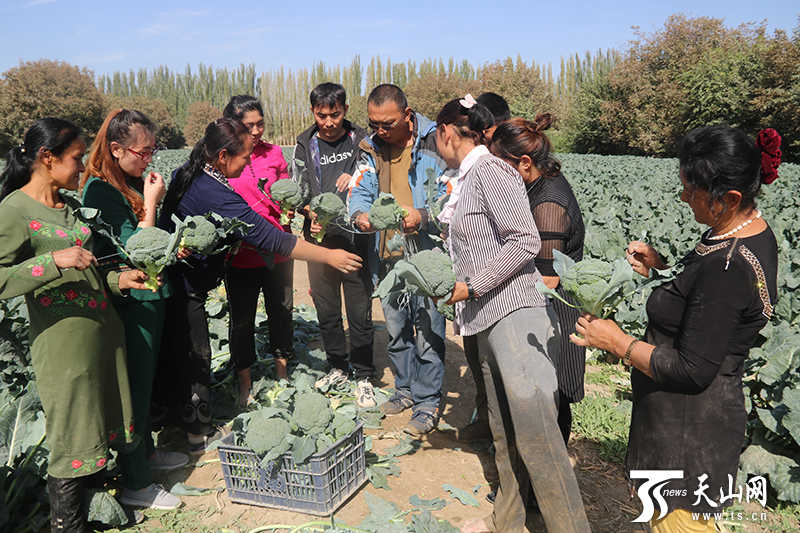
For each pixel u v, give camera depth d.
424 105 71.62
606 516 2.99
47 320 2.32
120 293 2.63
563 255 2.29
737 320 1.73
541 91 69.56
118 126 2.70
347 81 104.56
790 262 5.88
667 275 1.96
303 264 9.18
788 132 35.12
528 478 2.57
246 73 124.62
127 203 2.83
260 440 2.72
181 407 3.36
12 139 64.56
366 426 3.80
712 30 46.97
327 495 2.77
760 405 3.72
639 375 2.05
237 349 3.96
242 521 2.82
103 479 2.79
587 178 16.02
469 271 2.60
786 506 3.08
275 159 4.24
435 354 3.67
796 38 34.91
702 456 1.86
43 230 2.33
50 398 2.38
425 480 3.24
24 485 2.72
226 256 3.33
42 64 67.06
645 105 45.44
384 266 4.04
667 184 13.52
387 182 3.85
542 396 2.30
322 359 4.79
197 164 3.15
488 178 2.39
